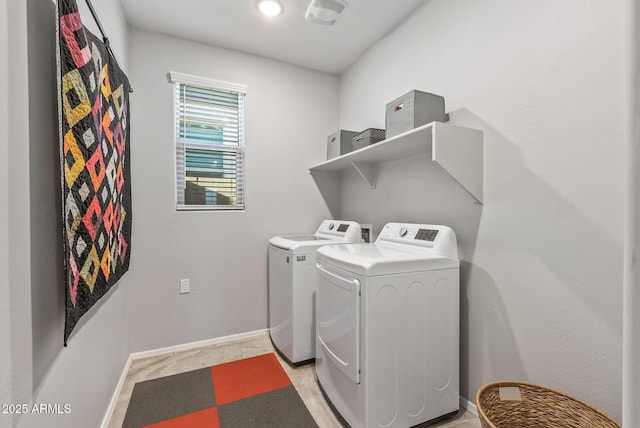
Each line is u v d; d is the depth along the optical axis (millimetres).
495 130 1476
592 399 1121
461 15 1658
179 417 1565
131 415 1580
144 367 2061
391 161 2230
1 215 673
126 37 2062
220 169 2512
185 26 2168
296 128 2762
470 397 1607
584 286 1146
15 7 729
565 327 1204
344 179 2887
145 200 2209
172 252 2303
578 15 1161
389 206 2262
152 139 2230
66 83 907
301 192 2787
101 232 1235
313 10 1983
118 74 1560
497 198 1467
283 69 2695
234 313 2516
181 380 1905
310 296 2102
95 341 1338
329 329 1607
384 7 1968
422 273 1460
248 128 2553
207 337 2422
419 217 1970
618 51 1055
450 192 1734
